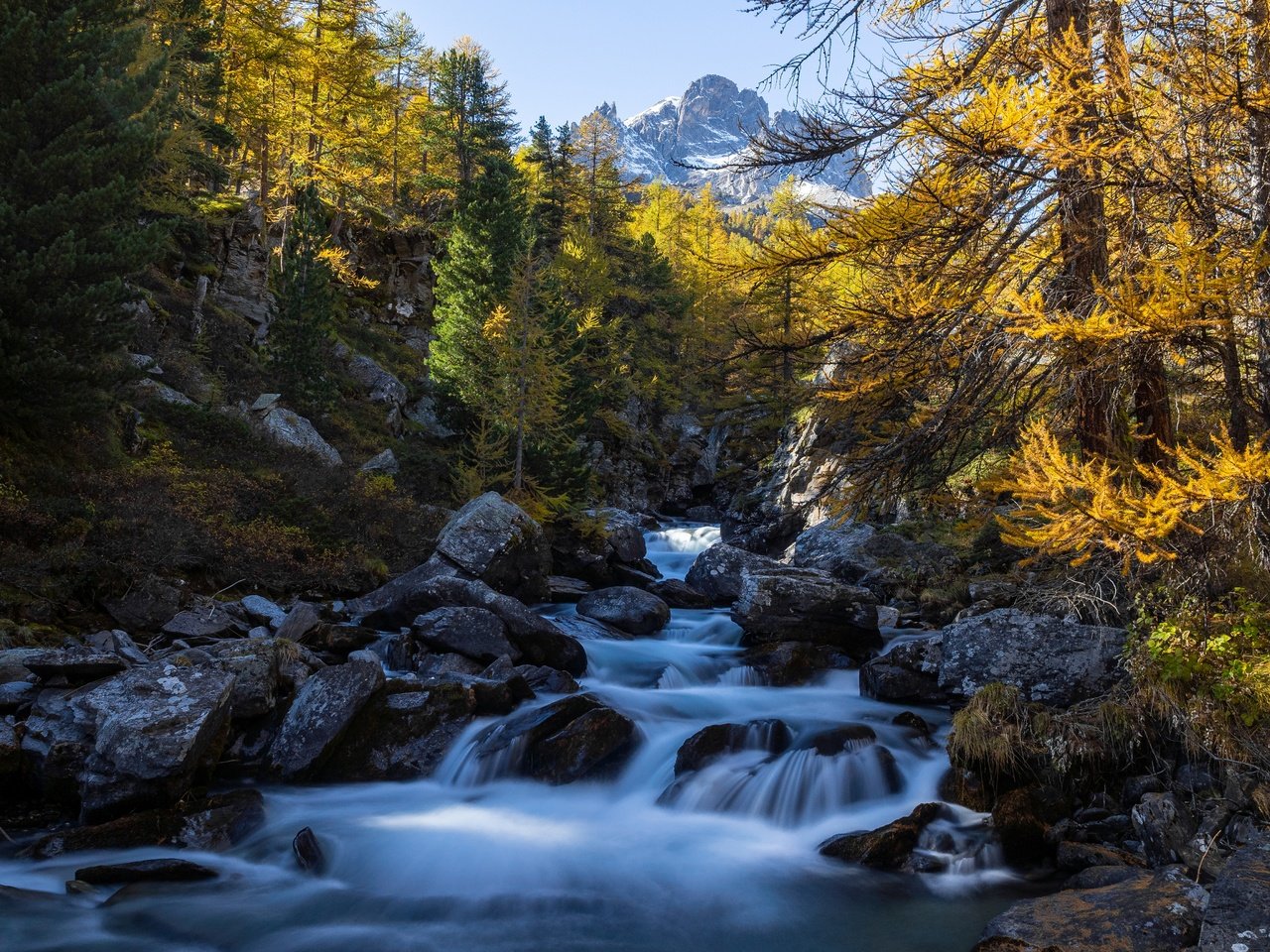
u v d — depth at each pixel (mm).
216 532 15758
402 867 7418
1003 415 9820
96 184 15383
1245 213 7590
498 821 8438
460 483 25500
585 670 13953
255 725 9977
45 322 14453
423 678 10688
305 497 18500
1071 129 8055
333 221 38344
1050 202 9203
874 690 11547
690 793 8852
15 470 13938
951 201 8789
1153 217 8148
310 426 25406
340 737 9570
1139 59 8102
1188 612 7680
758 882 7164
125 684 8977
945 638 10227
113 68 16047
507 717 10273
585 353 39812
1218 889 4988
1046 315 7223
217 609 13391
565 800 8992
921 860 7297
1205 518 7148
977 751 8195
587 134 57438
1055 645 9344
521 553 18562
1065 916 5625
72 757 8328
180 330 25859
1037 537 6840
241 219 31484
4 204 14008
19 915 6316
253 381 26109
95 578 12820
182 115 25547
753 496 34438
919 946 6066
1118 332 6820
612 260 49938
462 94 49312
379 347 37438
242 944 6094
